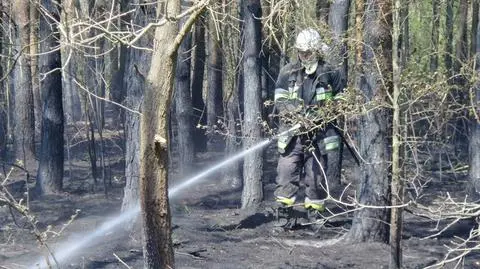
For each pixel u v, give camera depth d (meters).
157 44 6.20
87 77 17.56
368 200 10.79
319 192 11.91
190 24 6.14
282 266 9.99
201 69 26.31
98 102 18.22
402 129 8.77
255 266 10.00
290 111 10.78
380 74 8.59
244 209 13.95
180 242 11.10
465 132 16.31
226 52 18.36
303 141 11.85
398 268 8.58
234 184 18.00
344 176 16.78
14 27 17.02
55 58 17.39
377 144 10.48
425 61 9.04
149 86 6.22
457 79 9.81
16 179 20.77
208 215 13.84
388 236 11.00
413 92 8.41
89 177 20.83
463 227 12.25
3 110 24.05
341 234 11.66
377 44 9.41
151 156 6.25
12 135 28.81
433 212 6.99
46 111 17.80
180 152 19.69
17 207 7.20
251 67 14.01
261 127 14.07
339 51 10.55
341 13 14.49
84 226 12.88
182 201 16.20
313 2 11.87
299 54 11.41
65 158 24.39
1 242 11.45
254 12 14.05
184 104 19.61
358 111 9.23
